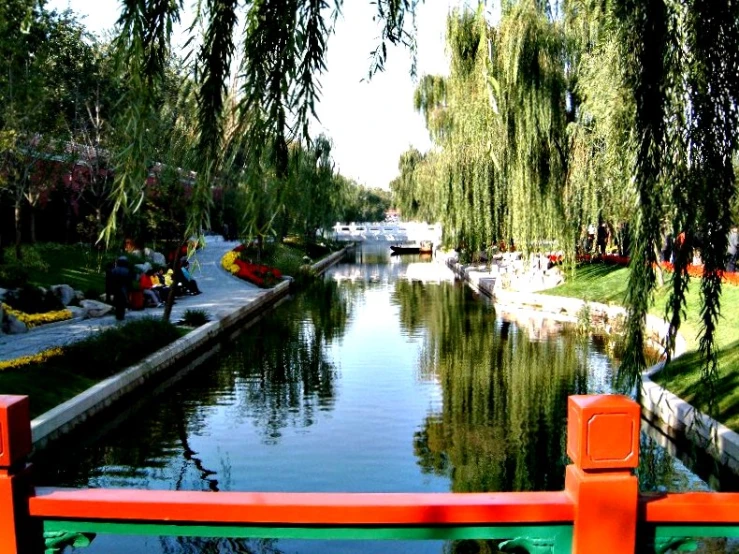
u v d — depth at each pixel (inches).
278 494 57.6
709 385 86.0
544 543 56.1
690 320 362.0
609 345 437.7
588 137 434.9
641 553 57.2
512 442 251.8
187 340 393.7
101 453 241.9
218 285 737.6
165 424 277.3
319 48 66.3
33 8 76.6
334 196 995.3
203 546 168.6
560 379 351.6
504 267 786.8
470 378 356.8
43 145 512.4
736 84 79.0
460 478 216.7
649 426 260.4
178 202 308.7
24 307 413.4
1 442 55.6
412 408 299.1
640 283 79.8
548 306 613.6
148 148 58.7
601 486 54.7
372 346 455.2
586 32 360.5
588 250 706.2
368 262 1481.3
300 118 65.1
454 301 716.7
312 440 254.4
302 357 418.6
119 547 168.4
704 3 78.9
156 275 589.9
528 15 398.6
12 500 55.8
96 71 534.6
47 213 732.7
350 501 55.7
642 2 75.5
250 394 326.0
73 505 56.5
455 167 545.0
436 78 630.5
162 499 56.2
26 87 430.3
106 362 299.7
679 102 79.7
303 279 939.3
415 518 55.0
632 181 83.9
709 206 79.3
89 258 618.5
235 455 238.7
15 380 248.7
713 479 207.2
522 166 448.8
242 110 62.3
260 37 63.7
